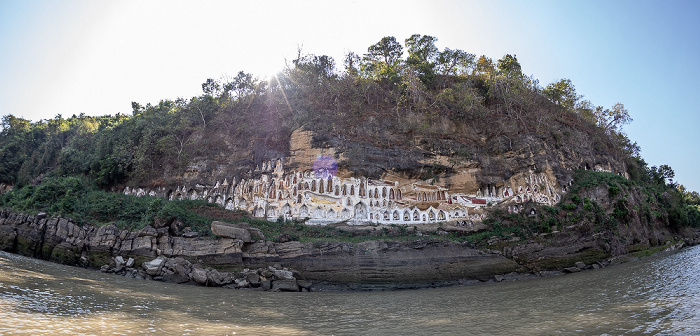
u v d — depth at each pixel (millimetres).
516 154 41156
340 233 35219
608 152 49906
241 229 29453
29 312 12570
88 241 27219
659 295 18484
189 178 40312
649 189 46406
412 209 38875
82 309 14102
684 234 46531
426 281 30266
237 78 49344
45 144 49938
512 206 38500
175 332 12680
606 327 13586
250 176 38938
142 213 30312
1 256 22891
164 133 43750
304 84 44656
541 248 33625
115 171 40938
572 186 39406
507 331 14070
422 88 45000
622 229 36938
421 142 40594
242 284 25969
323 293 26859
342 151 38344
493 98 47375
